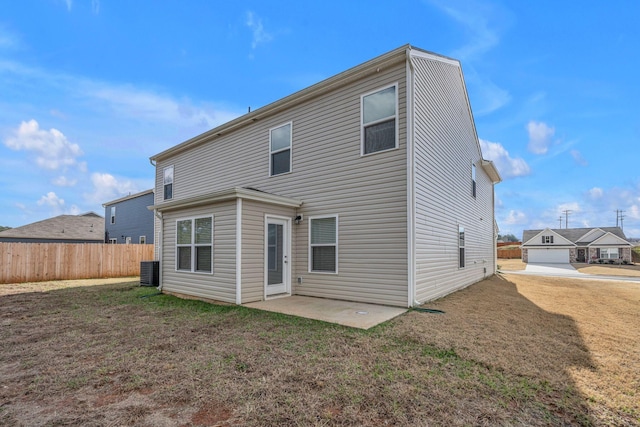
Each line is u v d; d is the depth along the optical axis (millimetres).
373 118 7352
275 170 9297
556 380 3230
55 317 6059
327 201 8008
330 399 2787
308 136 8523
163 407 2678
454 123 10031
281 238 8273
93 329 5148
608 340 4617
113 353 3988
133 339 4570
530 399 2840
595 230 40094
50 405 2727
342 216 7711
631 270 24062
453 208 9680
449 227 9203
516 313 6422
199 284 8047
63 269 13453
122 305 7230
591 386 3113
